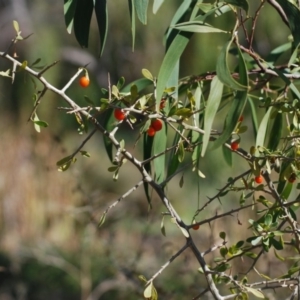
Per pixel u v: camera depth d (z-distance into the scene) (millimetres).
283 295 5191
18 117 10352
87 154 3305
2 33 12516
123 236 8133
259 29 9477
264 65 3977
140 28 11258
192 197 11891
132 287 6289
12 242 9141
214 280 3396
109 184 13016
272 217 3400
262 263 5594
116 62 12297
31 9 12844
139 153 11023
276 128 3910
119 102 3414
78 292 8844
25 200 9016
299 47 3893
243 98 2928
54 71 11156
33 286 8883
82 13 3693
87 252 7727
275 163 3496
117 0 11469
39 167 8586
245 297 3244
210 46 9508
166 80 3195
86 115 3217
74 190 6570
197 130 3213
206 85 4125
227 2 3213
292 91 3754
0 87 10625
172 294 5426
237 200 7523
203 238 7023
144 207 8680
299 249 3314
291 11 3414
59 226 8602
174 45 3264
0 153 9359
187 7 4012
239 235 5793
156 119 3260
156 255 7527
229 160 4449
